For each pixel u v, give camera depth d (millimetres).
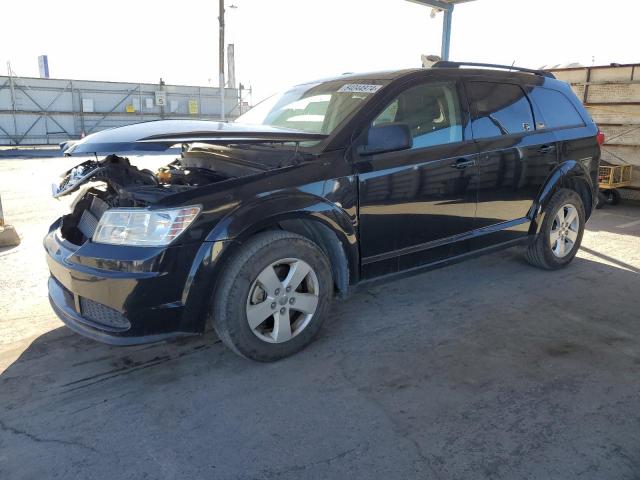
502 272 4953
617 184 7992
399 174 3562
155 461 2395
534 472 2289
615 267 5121
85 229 3367
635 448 2441
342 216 3314
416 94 3805
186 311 2904
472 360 3281
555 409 2754
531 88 4645
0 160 17078
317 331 3414
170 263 2803
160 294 2824
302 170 3213
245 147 3781
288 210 3070
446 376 3094
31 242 6043
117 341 2861
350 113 3545
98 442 2529
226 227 2896
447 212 3895
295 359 3309
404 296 4359
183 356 3377
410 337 3602
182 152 4379
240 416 2727
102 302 2869
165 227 2805
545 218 4723
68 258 3014
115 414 2756
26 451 2465
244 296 3020
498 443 2486
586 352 3381
